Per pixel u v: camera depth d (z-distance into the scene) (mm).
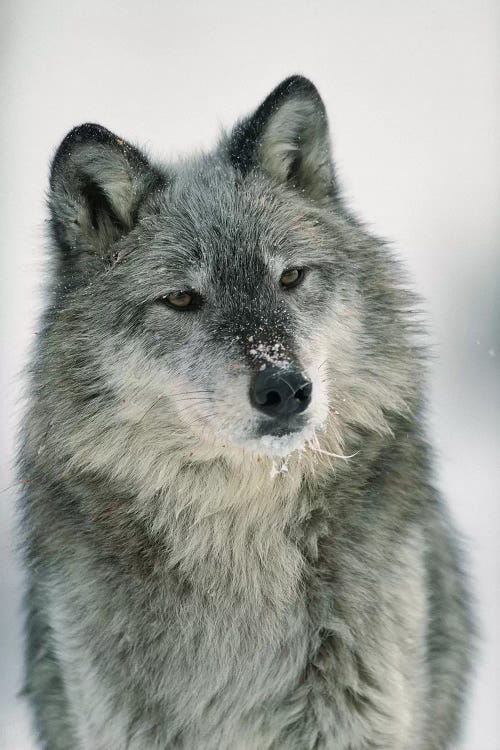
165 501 7402
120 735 7301
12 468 8469
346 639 7109
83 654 7312
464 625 8664
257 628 7289
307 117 8133
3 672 10055
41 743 8602
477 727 8914
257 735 7332
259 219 7723
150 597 7250
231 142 8422
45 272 7953
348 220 8188
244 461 7309
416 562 7422
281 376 6773
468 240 24391
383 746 7211
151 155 8766
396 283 7957
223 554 7375
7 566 11531
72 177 7527
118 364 7410
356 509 7375
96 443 7402
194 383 7219
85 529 7395
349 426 7527
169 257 7590
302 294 7551
